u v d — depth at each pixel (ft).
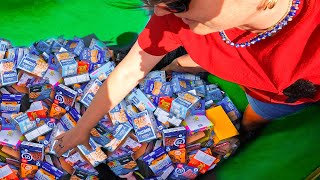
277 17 3.27
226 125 6.89
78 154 6.63
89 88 6.95
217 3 2.81
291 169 5.66
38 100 7.04
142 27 7.98
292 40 3.42
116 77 4.70
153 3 2.77
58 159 6.66
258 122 6.67
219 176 6.60
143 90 7.23
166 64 7.62
